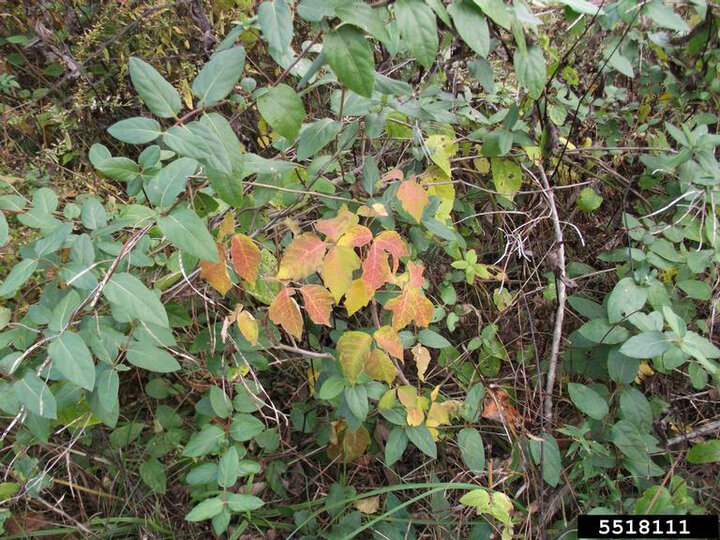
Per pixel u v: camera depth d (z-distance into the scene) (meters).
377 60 2.09
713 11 1.91
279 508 1.90
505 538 1.56
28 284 1.77
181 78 2.27
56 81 2.67
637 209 2.28
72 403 1.39
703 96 2.16
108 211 2.03
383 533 1.75
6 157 2.27
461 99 2.05
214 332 1.69
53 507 1.72
